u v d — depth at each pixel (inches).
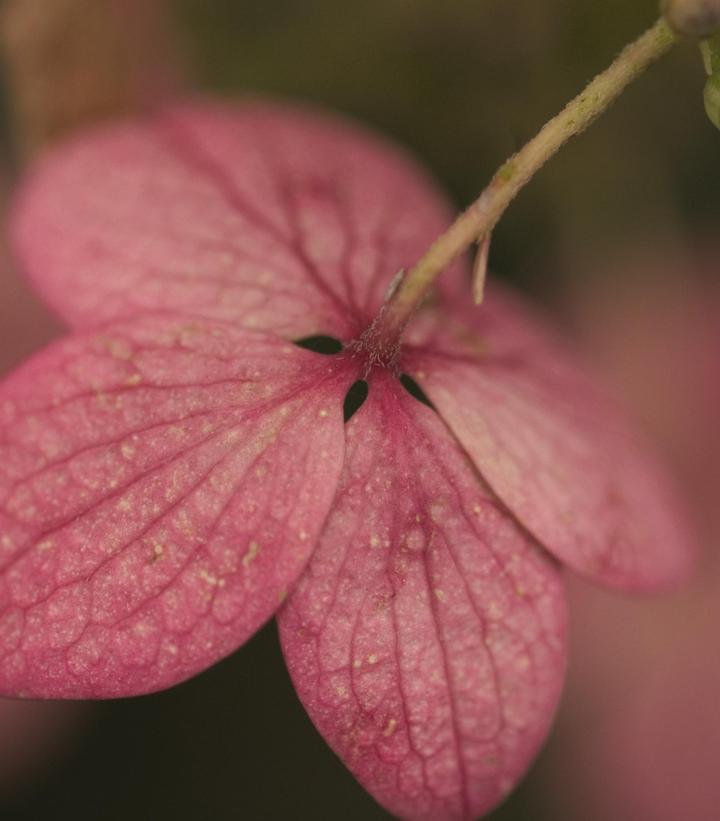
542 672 4.3
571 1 5.4
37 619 4.2
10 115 5.5
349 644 4.2
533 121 5.5
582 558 4.5
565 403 4.8
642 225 5.7
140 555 4.2
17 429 4.2
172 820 5.8
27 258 4.6
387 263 4.6
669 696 5.6
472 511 4.4
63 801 5.8
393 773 4.3
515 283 5.7
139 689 4.1
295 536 4.2
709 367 5.8
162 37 5.5
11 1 5.3
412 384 5.3
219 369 4.3
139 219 4.6
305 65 5.6
